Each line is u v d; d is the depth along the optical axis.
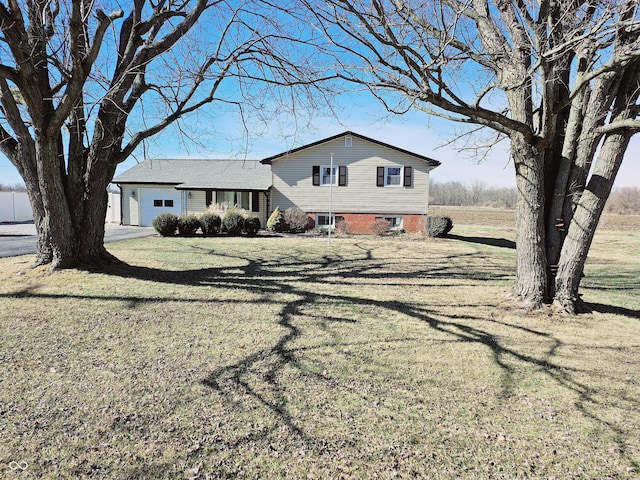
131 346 3.85
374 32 4.18
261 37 7.09
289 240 15.16
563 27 4.17
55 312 4.80
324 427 2.54
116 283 6.27
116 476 2.04
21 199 24.14
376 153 18.66
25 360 3.44
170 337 4.13
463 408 2.83
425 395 3.01
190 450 2.26
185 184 19.41
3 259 8.06
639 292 7.45
